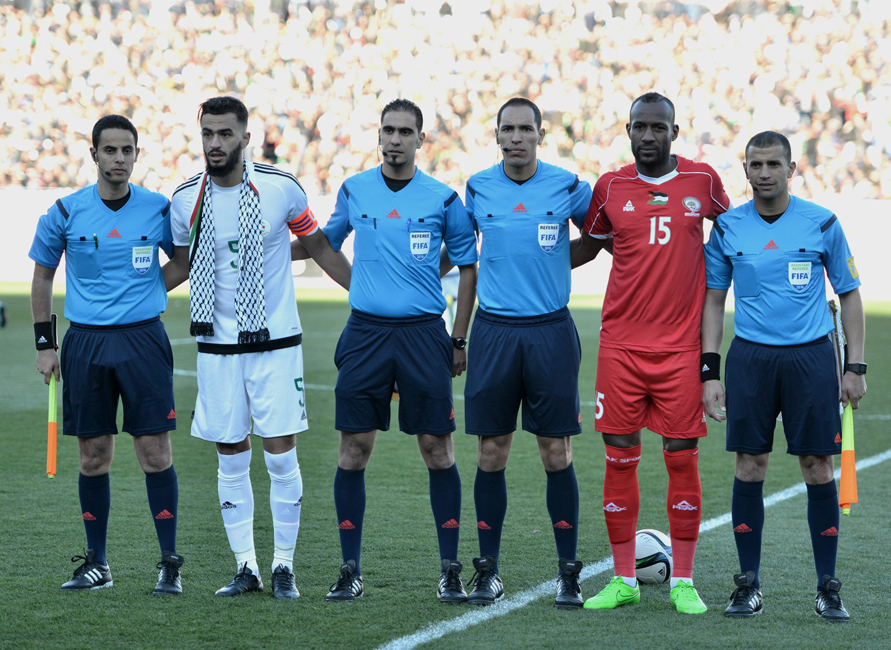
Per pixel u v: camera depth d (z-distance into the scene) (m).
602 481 21.86
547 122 87.31
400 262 14.57
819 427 13.70
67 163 87.50
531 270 14.41
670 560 15.51
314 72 91.31
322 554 16.55
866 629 12.93
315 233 15.12
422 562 16.06
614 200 14.34
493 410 14.57
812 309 13.80
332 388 35.03
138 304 14.62
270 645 12.23
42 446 25.02
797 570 15.70
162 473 14.73
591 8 93.44
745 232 14.01
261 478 22.31
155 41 94.94
